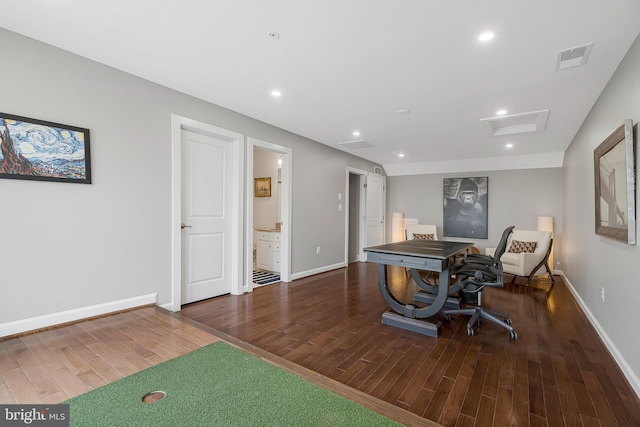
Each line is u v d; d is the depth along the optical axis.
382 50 2.25
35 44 2.22
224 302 3.51
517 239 5.46
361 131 4.44
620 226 2.14
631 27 1.89
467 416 1.58
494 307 3.53
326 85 2.89
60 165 2.34
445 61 2.39
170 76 2.76
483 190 6.37
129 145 2.75
